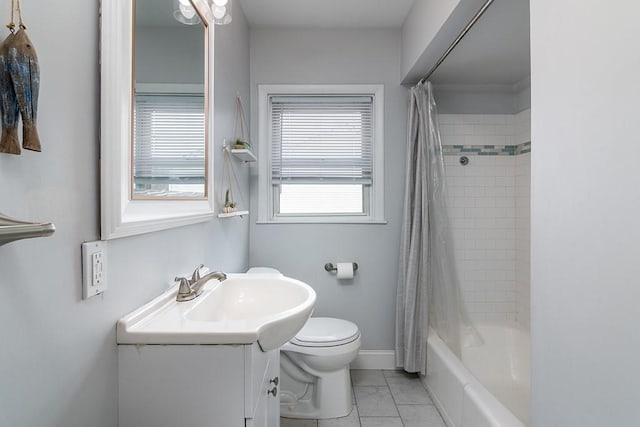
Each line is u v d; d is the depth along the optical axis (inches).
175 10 46.9
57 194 25.9
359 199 104.0
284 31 100.7
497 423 54.4
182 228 50.7
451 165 104.3
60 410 26.3
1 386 21.3
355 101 102.2
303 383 80.0
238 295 54.6
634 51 27.1
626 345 28.2
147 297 40.0
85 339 29.1
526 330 94.8
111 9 31.3
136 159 36.5
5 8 21.3
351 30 100.7
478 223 104.7
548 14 37.2
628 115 27.7
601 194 30.5
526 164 98.9
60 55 26.1
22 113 21.1
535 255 39.7
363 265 100.7
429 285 92.6
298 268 100.7
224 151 72.8
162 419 33.6
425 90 93.4
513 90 103.7
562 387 35.5
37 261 24.0
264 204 100.7
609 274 29.8
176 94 47.4
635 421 27.5
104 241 31.6
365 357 100.3
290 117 103.0
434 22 72.9
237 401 33.4
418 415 78.2
